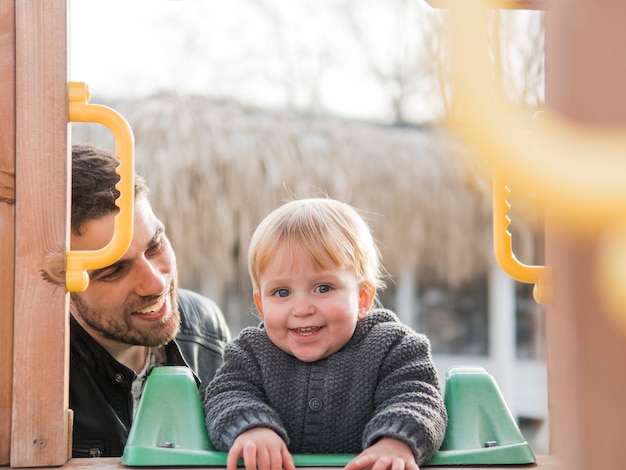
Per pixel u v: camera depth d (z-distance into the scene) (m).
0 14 1.26
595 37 0.55
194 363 2.20
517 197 5.98
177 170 6.20
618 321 0.55
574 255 0.56
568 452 0.59
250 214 6.28
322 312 1.61
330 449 1.56
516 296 7.16
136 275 1.83
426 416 1.39
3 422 1.26
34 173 1.25
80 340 1.89
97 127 6.12
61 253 1.25
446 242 6.55
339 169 6.46
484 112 0.55
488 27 0.56
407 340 1.61
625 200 0.54
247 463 1.29
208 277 6.24
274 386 1.59
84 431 1.86
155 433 1.39
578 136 0.55
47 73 1.26
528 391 6.78
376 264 1.86
